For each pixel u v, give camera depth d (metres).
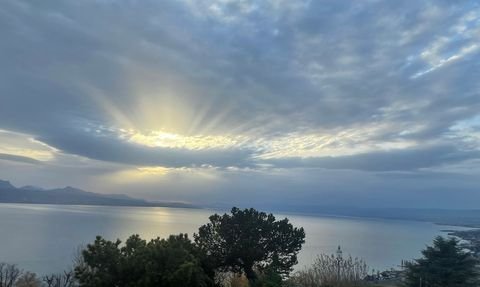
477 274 32.66
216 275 21.64
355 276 20.25
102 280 17.27
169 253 17.95
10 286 28.53
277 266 21.09
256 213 22.66
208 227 22.52
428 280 31.45
